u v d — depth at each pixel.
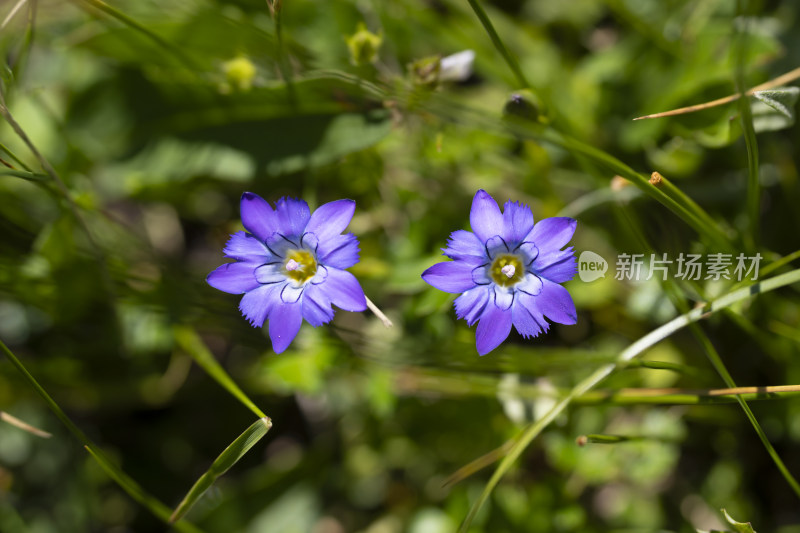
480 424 0.31
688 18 0.32
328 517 0.33
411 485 0.33
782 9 0.32
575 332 0.33
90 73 0.32
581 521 0.30
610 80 0.32
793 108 0.31
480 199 0.25
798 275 0.27
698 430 0.32
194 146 0.31
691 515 0.32
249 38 0.31
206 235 0.36
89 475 0.33
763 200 0.32
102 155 0.32
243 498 0.33
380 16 0.32
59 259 0.31
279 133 0.31
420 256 0.31
